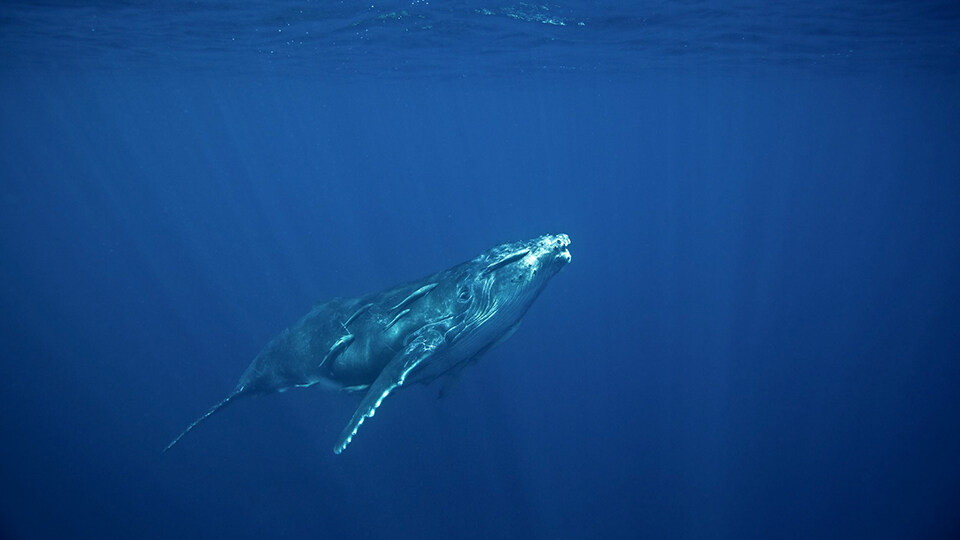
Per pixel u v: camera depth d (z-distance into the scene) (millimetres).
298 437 20750
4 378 26109
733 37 27094
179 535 17594
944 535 17781
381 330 10531
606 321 29719
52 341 29719
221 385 24734
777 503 19328
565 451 20719
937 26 23578
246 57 34625
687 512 18812
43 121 82625
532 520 17969
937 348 27578
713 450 21250
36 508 18500
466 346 10086
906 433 22172
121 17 23234
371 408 8586
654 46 30125
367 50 31531
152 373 26219
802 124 83625
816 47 29750
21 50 32062
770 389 24578
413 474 19125
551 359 25875
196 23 24203
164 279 38656
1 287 38188
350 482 18984
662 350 27031
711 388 24453
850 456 21156
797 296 33562
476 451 19969
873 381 25141
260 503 18500
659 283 35250
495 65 38156
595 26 24703
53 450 21203
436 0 20312
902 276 36969
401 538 17266
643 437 21656
